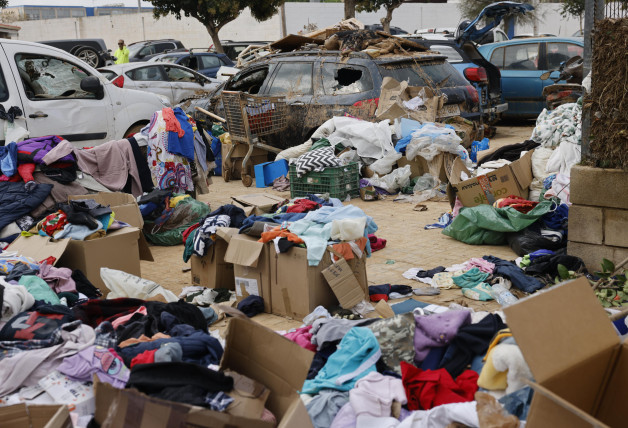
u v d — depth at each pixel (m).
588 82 5.61
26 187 6.67
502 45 14.91
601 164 5.36
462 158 9.01
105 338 4.10
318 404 3.42
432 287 5.49
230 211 5.86
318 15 36.50
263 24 37.03
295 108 10.51
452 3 38.41
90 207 5.86
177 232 7.30
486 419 2.78
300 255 4.81
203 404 2.89
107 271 5.17
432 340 3.79
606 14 5.43
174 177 8.06
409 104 9.71
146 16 42.34
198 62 20.00
